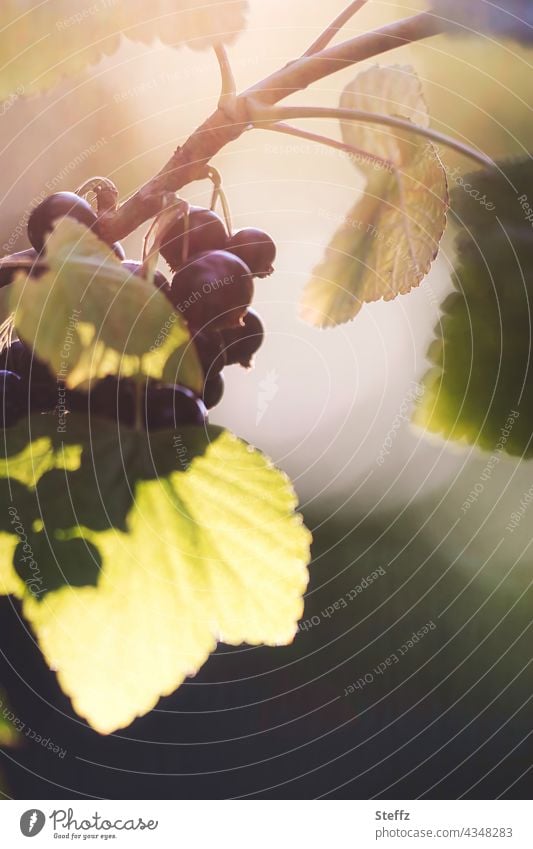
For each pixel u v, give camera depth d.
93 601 0.20
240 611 0.20
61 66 0.21
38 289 0.19
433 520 0.36
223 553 0.20
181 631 0.20
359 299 0.23
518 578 0.36
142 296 0.20
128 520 0.20
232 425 0.30
